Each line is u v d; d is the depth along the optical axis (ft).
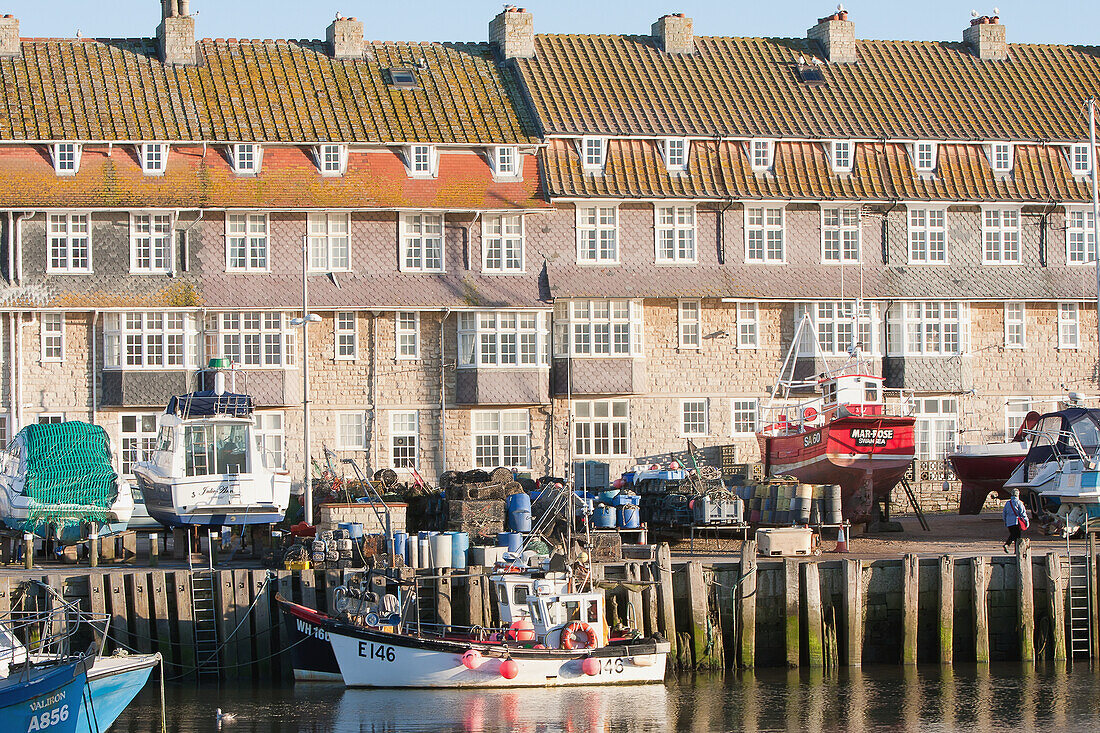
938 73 509.35
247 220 440.04
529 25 490.08
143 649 299.38
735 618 313.73
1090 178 490.49
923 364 473.67
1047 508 393.91
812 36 519.19
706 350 465.47
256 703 279.90
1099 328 444.14
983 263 481.87
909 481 455.63
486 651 284.82
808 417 423.23
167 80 458.09
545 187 453.58
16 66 453.17
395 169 449.89
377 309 440.45
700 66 497.05
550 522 350.23
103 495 354.74
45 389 428.56
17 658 251.80
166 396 428.97
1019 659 321.93
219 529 371.76
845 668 314.96
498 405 447.42
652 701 283.59
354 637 288.71
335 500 375.86
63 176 430.61
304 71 471.21
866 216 474.49
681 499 366.43
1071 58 525.75
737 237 467.93
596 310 457.27
